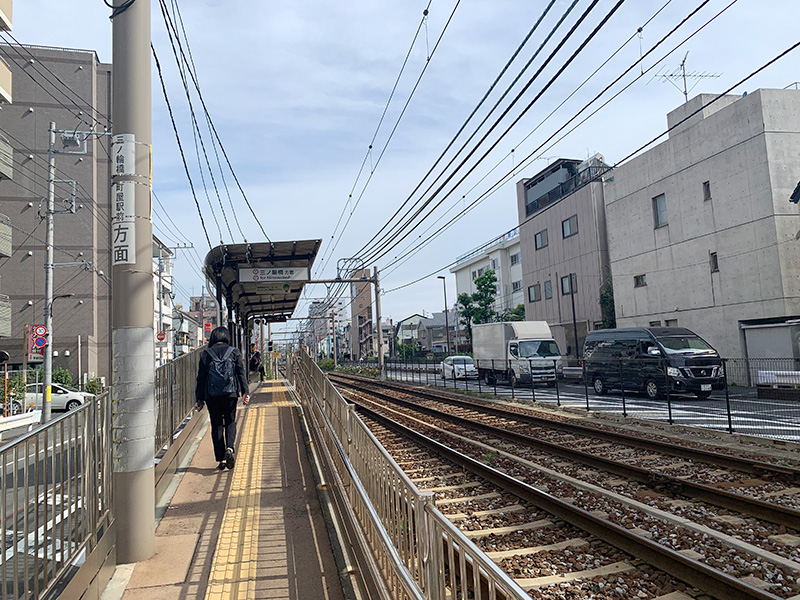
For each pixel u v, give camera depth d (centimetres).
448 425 1309
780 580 410
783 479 700
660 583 415
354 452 462
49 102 3394
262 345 3800
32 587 269
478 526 557
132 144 457
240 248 1395
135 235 451
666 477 668
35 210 3353
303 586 383
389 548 278
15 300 3300
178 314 6194
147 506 437
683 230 2361
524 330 2623
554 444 918
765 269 1994
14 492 253
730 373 1733
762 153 2003
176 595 370
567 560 461
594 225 3170
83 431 345
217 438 718
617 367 1909
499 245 5325
